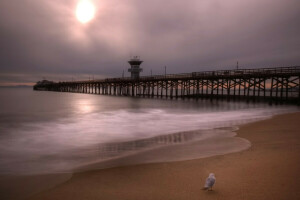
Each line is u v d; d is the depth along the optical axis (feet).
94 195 19.26
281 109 94.27
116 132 50.03
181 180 21.63
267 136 39.32
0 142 40.63
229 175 21.88
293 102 111.14
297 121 55.06
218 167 24.54
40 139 43.19
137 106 122.31
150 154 31.30
